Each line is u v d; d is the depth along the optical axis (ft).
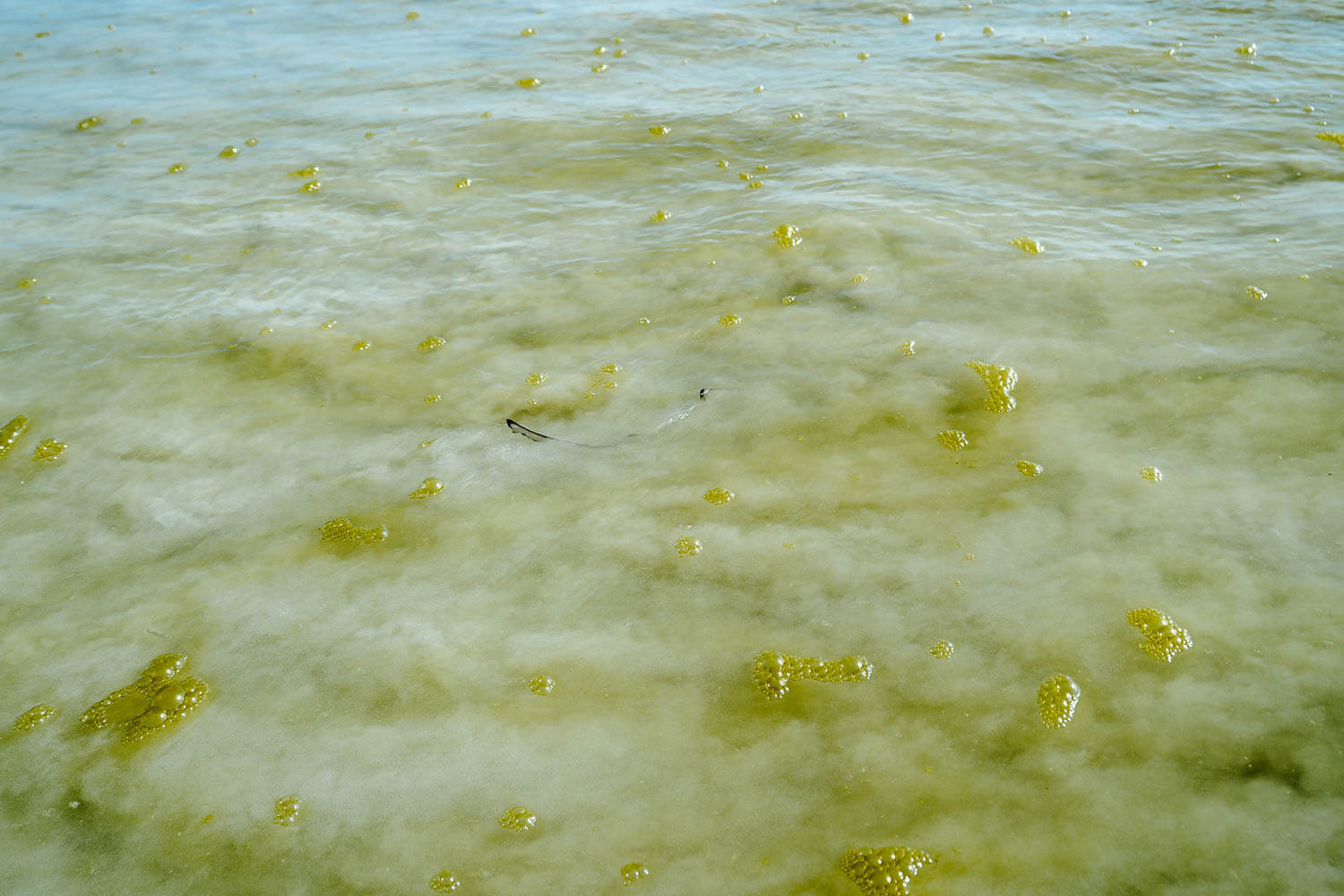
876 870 3.96
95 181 11.16
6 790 4.62
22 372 7.77
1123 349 6.97
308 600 5.59
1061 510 5.68
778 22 15.29
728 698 4.79
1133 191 9.34
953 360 7.04
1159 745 4.34
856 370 7.07
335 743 4.73
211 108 13.19
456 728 4.75
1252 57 12.40
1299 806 4.01
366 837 4.28
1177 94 11.53
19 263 9.37
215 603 5.62
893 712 4.63
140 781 4.62
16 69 15.12
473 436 6.82
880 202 9.39
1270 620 4.85
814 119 11.59
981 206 9.21
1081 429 6.30
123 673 5.21
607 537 5.84
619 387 7.19
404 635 5.30
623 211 9.84
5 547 6.14
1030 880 3.86
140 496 6.50
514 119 12.18
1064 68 12.54
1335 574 5.06
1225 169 9.60
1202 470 5.86
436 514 6.15
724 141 11.23
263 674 5.14
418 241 9.50
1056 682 4.68
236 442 6.94
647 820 4.25
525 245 9.31
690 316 7.95
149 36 16.51
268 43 15.89
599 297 8.34
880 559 5.48
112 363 7.84
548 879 4.05
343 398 7.32
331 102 13.19
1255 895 3.71
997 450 6.21
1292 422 6.13
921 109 11.62
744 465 6.31
